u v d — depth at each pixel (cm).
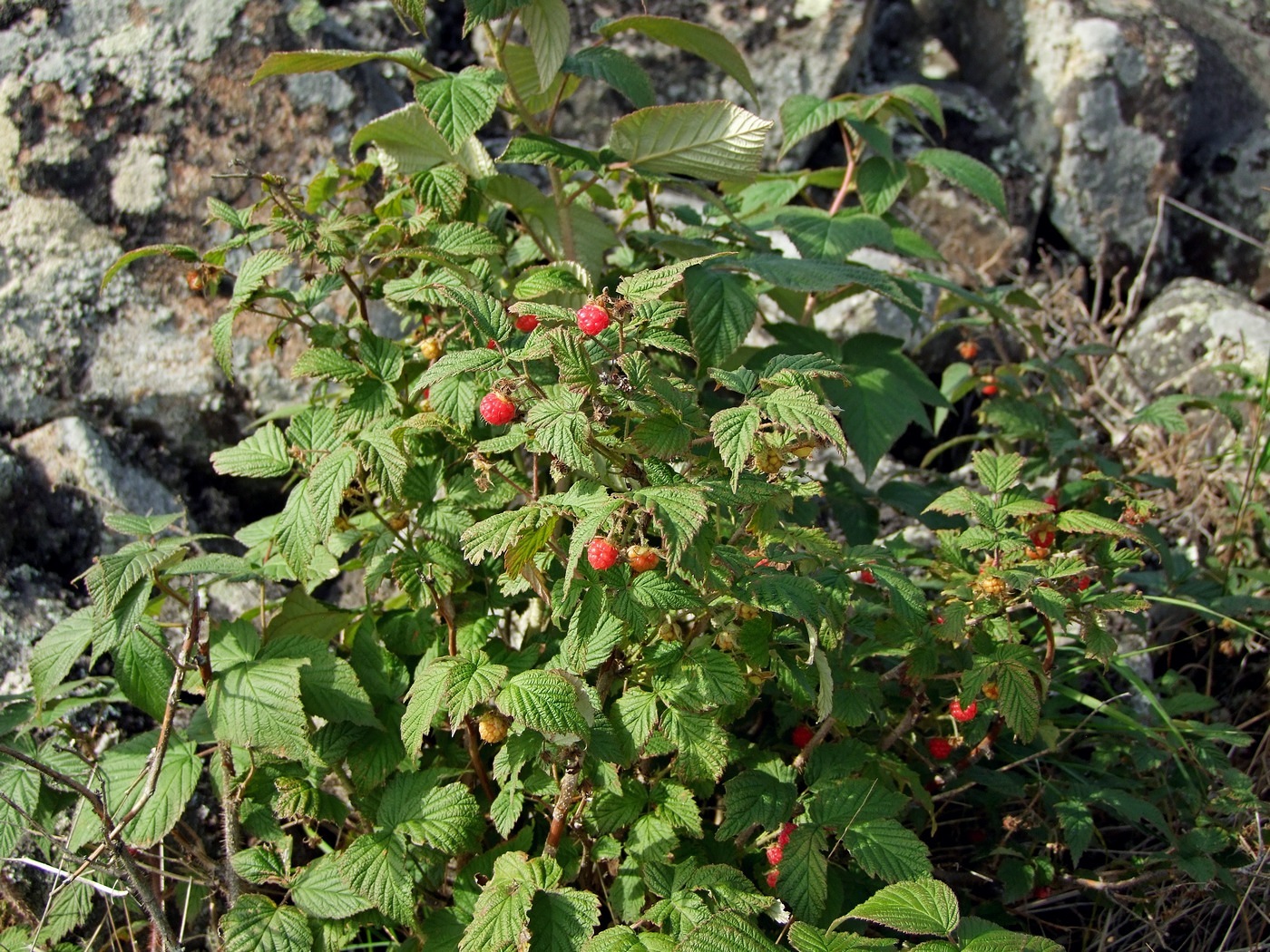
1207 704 92
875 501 106
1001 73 148
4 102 103
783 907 65
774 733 83
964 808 89
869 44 144
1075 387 127
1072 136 139
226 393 102
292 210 78
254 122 105
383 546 75
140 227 103
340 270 74
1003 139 143
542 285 75
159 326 102
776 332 94
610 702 70
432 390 70
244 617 84
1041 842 84
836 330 122
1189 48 142
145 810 70
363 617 77
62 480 97
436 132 83
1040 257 141
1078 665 89
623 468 61
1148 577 102
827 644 65
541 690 62
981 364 109
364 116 108
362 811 73
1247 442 119
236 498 104
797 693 68
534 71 91
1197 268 146
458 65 127
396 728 74
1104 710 86
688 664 66
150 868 74
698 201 125
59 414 100
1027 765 87
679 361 91
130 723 88
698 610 63
